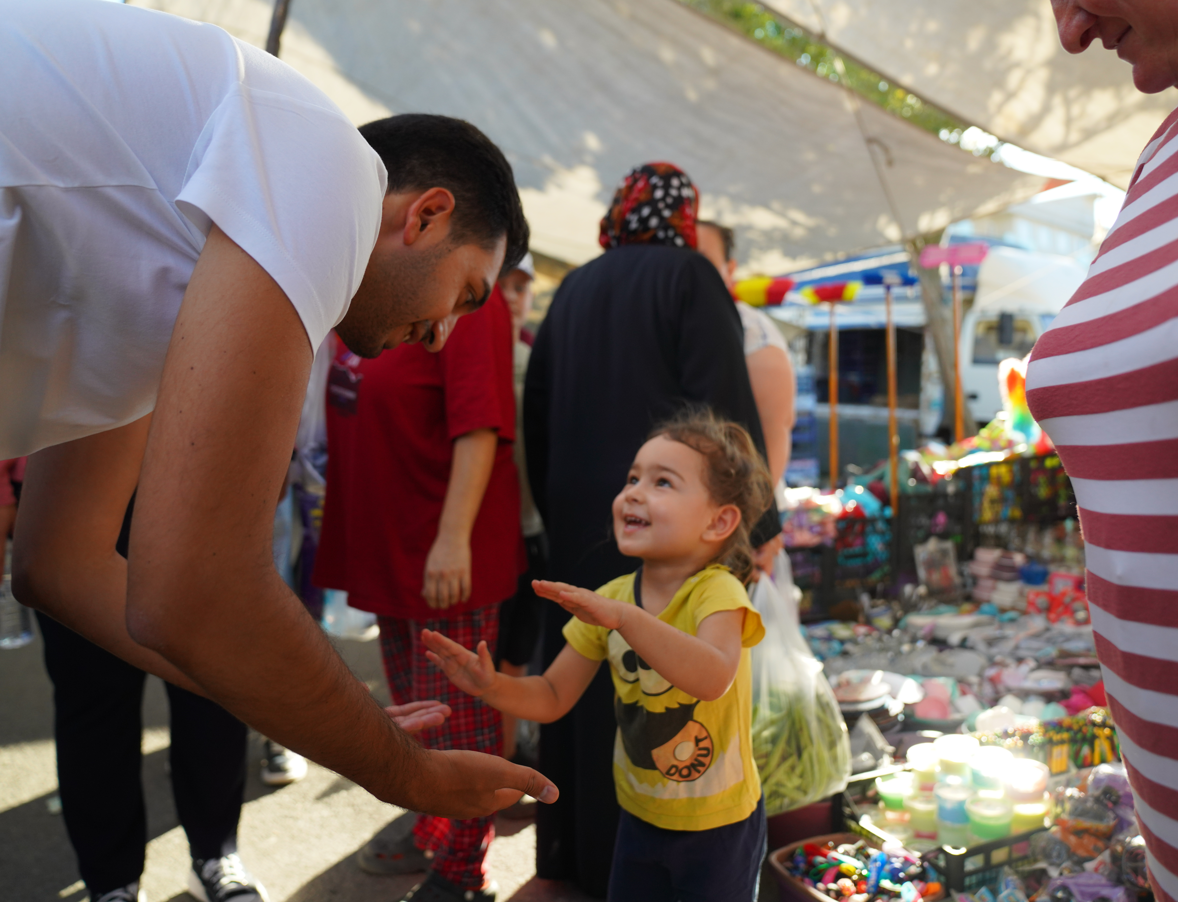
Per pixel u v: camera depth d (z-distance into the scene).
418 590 2.37
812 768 2.31
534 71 5.07
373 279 1.21
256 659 0.86
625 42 4.80
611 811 2.29
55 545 1.40
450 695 2.37
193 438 0.81
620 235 2.54
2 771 3.37
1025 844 2.22
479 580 2.41
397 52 4.92
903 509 4.75
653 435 1.81
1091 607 1.15
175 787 2.43
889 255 10.09
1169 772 1.02
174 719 2.40
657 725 1.69
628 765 1.76
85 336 0.97
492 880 2.39
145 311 0.96
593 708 2.29
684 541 1.70
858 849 2.29
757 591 2.41
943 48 4.42
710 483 1.70
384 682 4.14
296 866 2.66
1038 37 4.24
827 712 2.39
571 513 2.37
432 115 1.28
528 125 5.60
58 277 0.93
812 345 12.01
